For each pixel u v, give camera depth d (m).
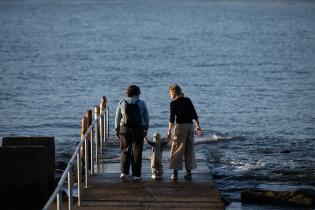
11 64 112.12
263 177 32.38
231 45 155.12
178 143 26.70
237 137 47.81
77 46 149.75
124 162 26.78
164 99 72.88
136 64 112.56
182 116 26.56
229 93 77.81
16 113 64.19
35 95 76.44
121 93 79.31
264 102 70.56
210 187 25.62
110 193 24.69
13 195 25.44
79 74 98.12
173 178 26.91
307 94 76.81
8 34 186.38
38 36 179.88
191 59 121.75
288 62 116.44
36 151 25.44
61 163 35.81
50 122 59.19
